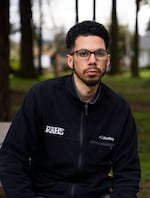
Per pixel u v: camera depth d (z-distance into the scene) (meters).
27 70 30.44
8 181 2.49
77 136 2.54
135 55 38.72
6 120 8.37
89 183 2.56
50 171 2.57
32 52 30.36
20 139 2.54
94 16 5.89
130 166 2.66
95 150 2.56
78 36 2.52
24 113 2.57
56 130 2.55
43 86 2.62
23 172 2.53
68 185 2.54
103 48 2.51
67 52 2.60
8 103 8.45
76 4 5.98
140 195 5.05
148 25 30.52
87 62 2.50
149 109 15.53
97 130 2.57
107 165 2.62
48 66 62.69
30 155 2.61
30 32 29.14
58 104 2.57
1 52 8.33
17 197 2.47
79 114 2.56
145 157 7.46
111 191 2.66
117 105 2.64
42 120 2.57
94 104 2.57
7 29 8.38
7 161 2.53
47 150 2.56
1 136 3.46
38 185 2.59
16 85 24.38
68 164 2.53
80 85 2.57
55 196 2.54
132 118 2.71
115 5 8.06
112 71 39.34
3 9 8.28
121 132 2.63
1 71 8.30
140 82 30.78
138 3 8.62
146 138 9.55
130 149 2.67
